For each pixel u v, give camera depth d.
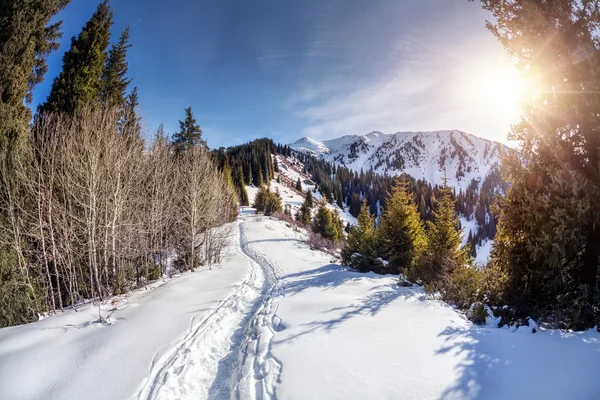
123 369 5.34
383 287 10.30
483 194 110.56
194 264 17.86
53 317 8.17
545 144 6.29
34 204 10.38
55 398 4.53
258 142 146.00
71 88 12.70
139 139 14.36
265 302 9.99
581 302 5.25
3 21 9.19
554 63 6.14
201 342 6.71
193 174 17.83
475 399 3.74
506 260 6.96
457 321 6.36
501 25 7.10
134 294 10.77
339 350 5.46
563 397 3.52
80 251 11.79
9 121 9.20
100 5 13.81
